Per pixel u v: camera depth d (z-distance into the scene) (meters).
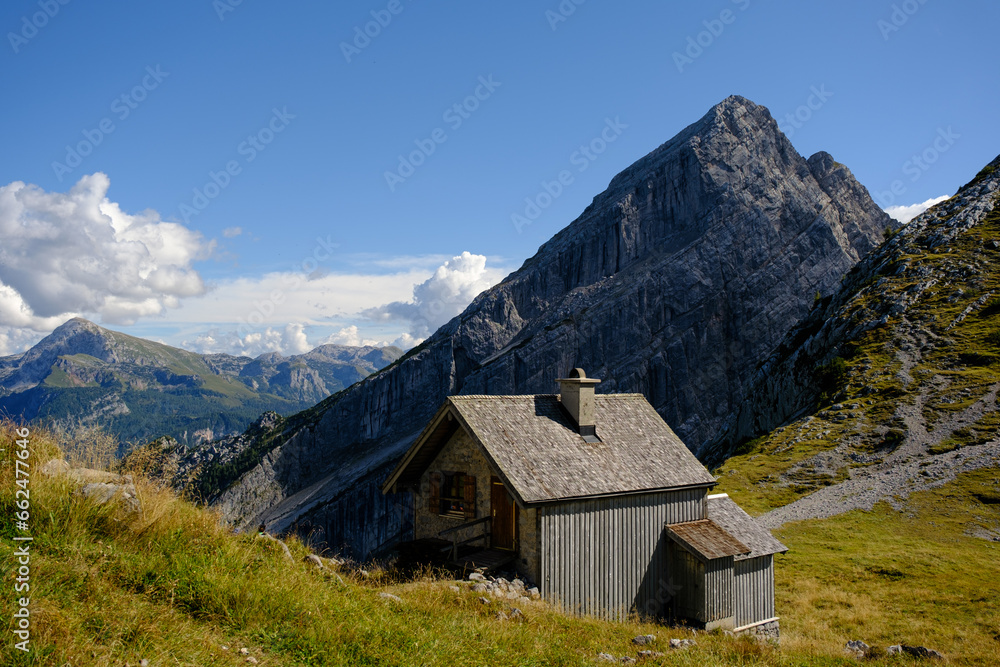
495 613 16.31
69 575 9.76
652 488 24.97
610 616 23.27
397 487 26.75
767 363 122.31
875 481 57.75
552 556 21.78
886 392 77.88
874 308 100.12
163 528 12.29
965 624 28.08
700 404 185.38
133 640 8.65
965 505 48.44
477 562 21.59
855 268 127.62
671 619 25.30
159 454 15.04
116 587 10.02
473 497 24.56
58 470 12.48
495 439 23.05
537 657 12.99
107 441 14.14
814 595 33.94
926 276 101.50
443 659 11.07
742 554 25.88
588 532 23.02
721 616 25.20
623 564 24.05
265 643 9.98
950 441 61.75
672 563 25.89
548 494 21.70
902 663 20.23
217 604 10.45
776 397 106.06
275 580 11.95
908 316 94.19
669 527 25.83
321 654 10.02
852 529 47.66
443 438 25.78
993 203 115.88
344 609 12.05
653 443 27.64
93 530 11.52
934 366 79.81
